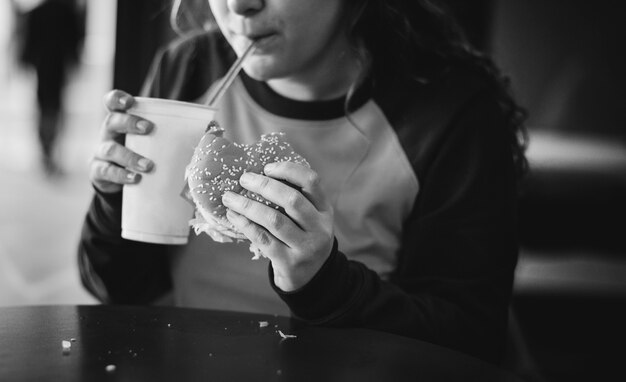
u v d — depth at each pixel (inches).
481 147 33.3
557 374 56.3
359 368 20.7
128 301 35.8
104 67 174.7
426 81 34.9
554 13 68.6
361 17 33.9
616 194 62.4
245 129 35.6
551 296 60.0
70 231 101.5
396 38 34.9
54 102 140.6
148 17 55.2
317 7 29.2
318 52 30.8
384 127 34.2
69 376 18.5
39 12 140.6
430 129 33.7
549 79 69.1
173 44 40.3
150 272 35.5
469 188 32.6
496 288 31.4
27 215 107.9
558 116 68.4
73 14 142.3
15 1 144.9
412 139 33.8
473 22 69.7
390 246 34.0
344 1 32.8
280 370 20.0
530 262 61.4
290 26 28.7
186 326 24.4
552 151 64.6
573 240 62.1
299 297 25.5
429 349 23.4
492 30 69.8
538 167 58.4
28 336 22.1
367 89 34.1
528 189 61.6
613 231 61.6
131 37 55.5
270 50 29.0
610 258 61.2
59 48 139.9
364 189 33.9
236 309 34.1
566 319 59.5
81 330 23.1
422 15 36.3
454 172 33.3
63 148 146.1
